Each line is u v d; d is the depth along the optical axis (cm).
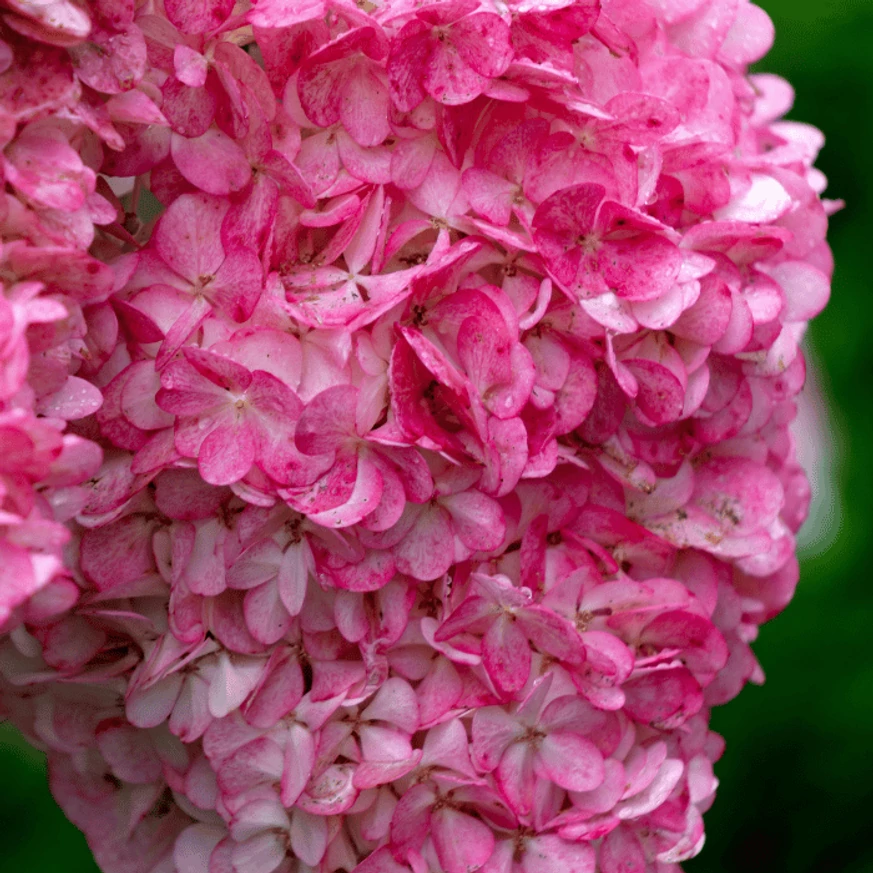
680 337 74
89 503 71
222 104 71
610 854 75
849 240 108
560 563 74
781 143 81
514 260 72
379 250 71
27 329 68
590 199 71
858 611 105
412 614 73
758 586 80
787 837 103
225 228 71
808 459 111
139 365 71
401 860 73
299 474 71
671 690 75
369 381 71
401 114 72
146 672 72
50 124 69
